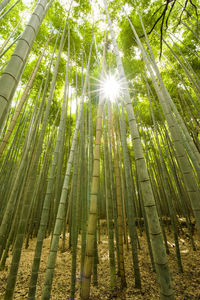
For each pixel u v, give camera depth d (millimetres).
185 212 5039
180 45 6156
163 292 1140
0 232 2896
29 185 2213
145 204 1347
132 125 1612
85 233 2662
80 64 5121
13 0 4742
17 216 3666
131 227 3029
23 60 1137
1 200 4828
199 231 1861
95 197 1802
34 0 4672
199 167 3361
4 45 3633
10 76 1011
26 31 1239
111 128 3896
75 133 2566
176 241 3625
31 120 4273
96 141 2023
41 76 5617
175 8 4699
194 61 5992
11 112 5727
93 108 5551
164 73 6613
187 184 2043
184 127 3664
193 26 4742
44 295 1810
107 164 3289
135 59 5605
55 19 4410
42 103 3609
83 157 2998
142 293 2660
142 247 5004
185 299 2576
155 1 4629
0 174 4703
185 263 3822
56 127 6969
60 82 5887
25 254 4844
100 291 2738
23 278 3314
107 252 4668
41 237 2193
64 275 3402
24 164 3176
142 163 1447
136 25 4688
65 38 4070
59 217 2104
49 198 2379
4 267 3717
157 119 7312
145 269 3607
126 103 1737
